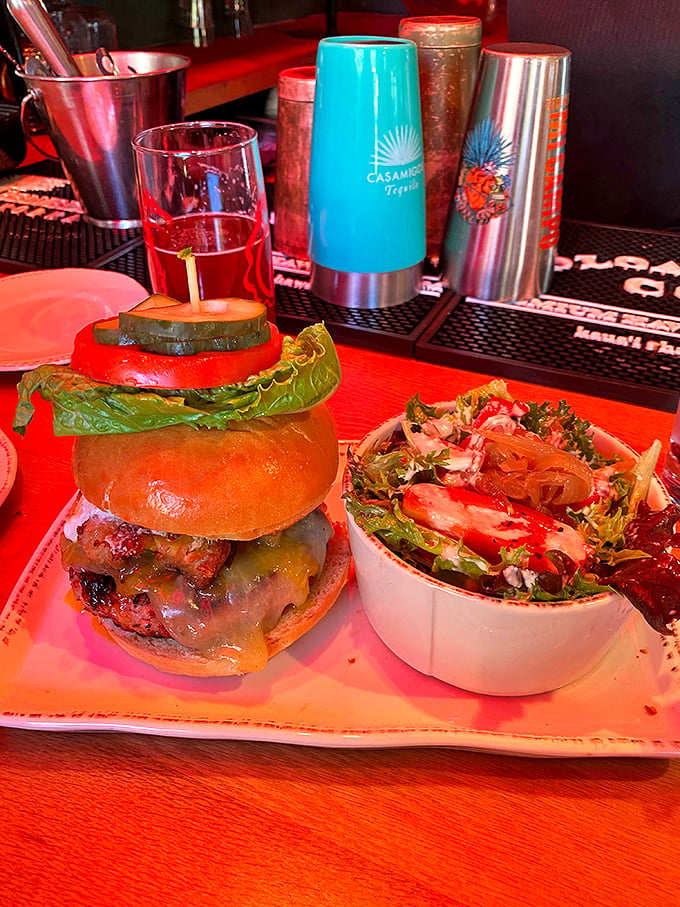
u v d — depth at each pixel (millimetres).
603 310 508
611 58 789
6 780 249
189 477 254
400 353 481
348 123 452
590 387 430
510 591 231
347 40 464
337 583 309
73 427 259
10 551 345
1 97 866
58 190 737
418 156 480
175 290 444
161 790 246
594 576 231
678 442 356
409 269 512
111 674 289
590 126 829
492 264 509
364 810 240
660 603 223
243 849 228
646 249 603
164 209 439
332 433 303
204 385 240
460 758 256
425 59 525
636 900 213
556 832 232
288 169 566
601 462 290
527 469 265
